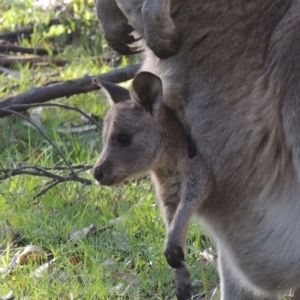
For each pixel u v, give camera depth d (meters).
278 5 9.30
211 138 9.48
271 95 9.28
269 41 9.30
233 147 9.43
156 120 9.41
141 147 9.42
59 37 20.98
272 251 9.56
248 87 9.34
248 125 9.37
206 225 9.90
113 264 11.45
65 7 20.94
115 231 12.29
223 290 10.25
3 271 11.35
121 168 9.44
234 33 9.37
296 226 9.41
